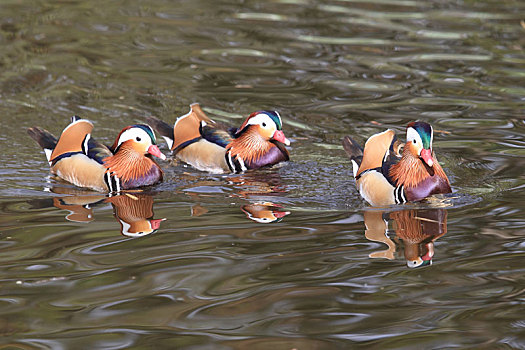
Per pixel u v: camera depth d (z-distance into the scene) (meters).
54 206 11.63
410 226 10.73
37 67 18.69
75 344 7.54
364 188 12.24
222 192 12.54
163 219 11.05
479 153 13.95
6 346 7.49
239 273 9.15
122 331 7.80
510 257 9.54
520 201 11.61
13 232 10.40
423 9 24.30
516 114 15.96
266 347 7.52
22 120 15.66
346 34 21.58
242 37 21.30
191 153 14.37
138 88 17.58
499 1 25.19
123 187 12.72
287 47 20.44
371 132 15.06
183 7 24.25
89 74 18.36
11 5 23.64
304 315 8.16
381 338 7.70
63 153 13.18
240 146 13.94
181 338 7.68
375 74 18.48
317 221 11.01
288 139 14.90
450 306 8.32
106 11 23.56
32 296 8.51
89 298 8.48
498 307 8.27
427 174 11.89
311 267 9.30
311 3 24.97
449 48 20.28
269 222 10.94
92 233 10.42
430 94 17.17
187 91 17.42
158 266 9.31
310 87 17.69
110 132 15.09
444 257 9.59
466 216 11.07
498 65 18.95
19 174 13.16
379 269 9.26
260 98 16.98
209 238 10.24
